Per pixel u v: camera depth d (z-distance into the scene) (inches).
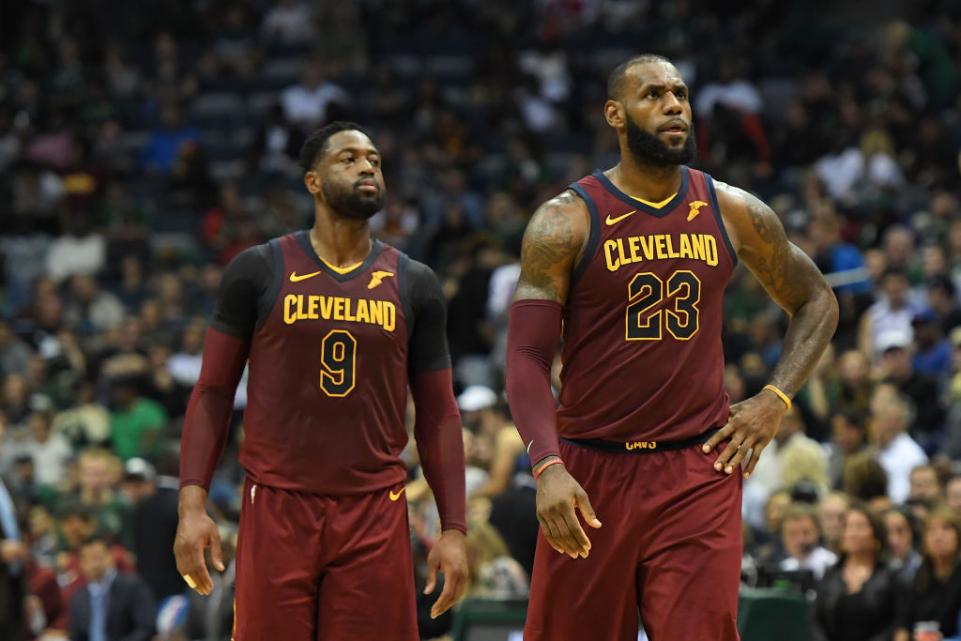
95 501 1154.0
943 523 785.6
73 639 999.6
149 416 1403.8
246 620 526.6
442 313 545.6
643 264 486.3
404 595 530.9
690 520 482.9
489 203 1812.3
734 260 498.6
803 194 1652.3
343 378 525.7
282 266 533.0
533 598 503.2
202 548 526.6
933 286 1294.3
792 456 1030.4
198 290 1715.1
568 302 496.4
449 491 540.7
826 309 510.9
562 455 497.4
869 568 798.5
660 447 487.8
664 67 488.4
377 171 537.6
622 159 498.0
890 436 1033.5
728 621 481.7
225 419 539.2
